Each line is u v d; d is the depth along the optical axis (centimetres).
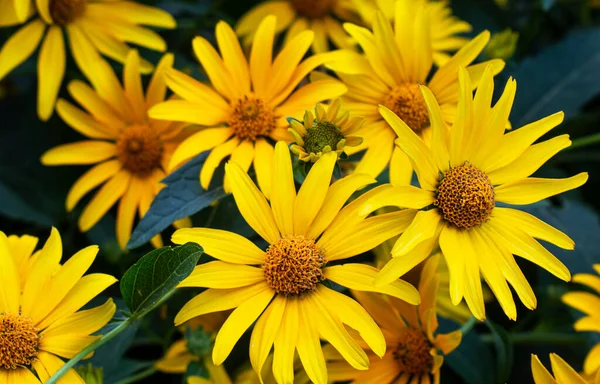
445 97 42
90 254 38
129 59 44
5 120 49
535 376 38
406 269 36
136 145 44
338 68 42
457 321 45
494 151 39
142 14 46
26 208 47
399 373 40
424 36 42
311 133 38
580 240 47
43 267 38
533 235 38
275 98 42
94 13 46
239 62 42
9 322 37
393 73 42
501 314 47
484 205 38
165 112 41
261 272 38
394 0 46
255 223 38
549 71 51
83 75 48
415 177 42
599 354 41
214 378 41
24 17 43
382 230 38
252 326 42
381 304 40
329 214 38
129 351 47
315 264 37
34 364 37
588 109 54
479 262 38
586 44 51
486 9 53
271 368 41
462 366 43
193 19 52
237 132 41
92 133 45
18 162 49
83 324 37
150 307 37
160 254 37
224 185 39
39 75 45
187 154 40
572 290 46
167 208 40
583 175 38
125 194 45
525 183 39
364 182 38
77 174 49
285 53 42
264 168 40
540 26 55
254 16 50
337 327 37
